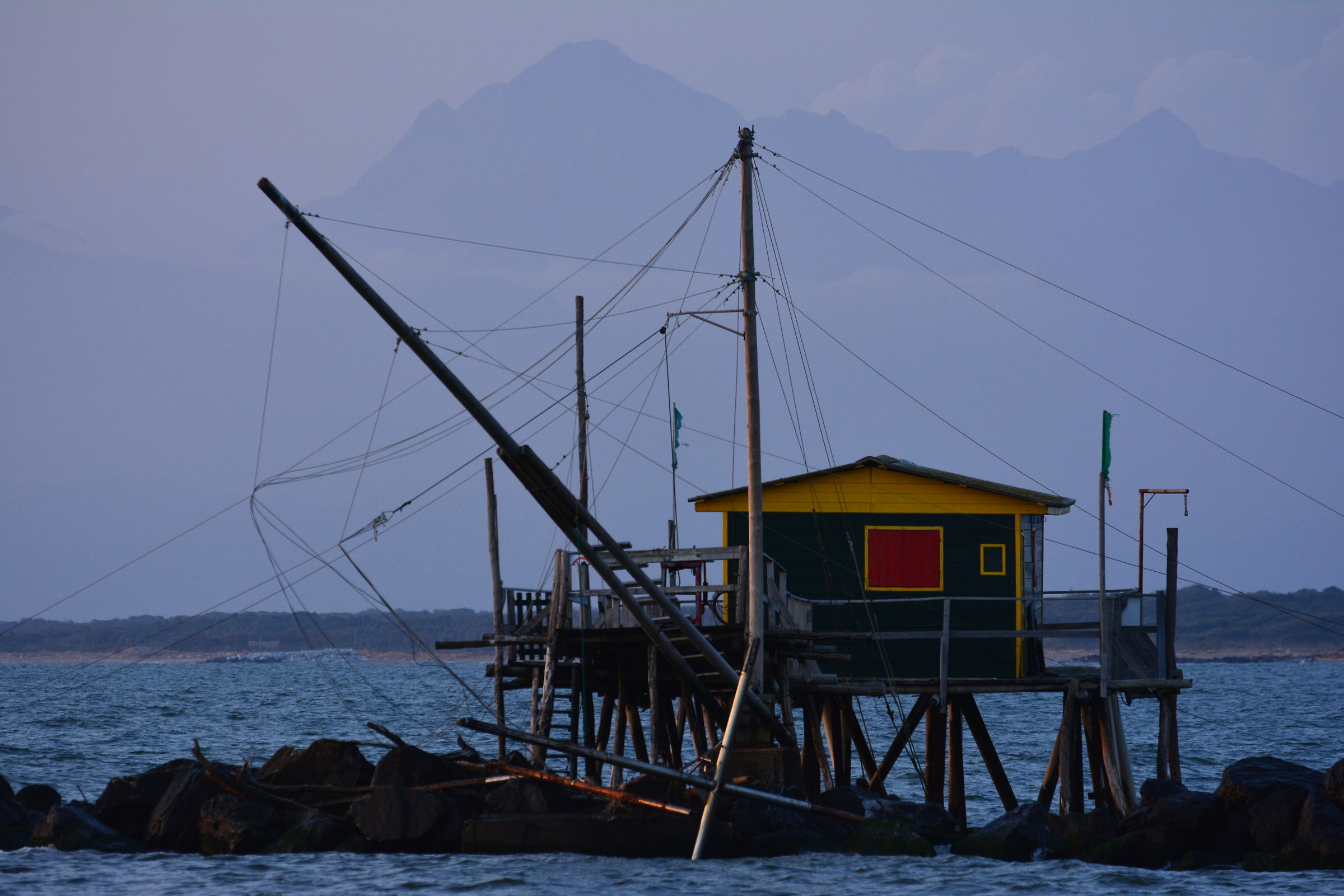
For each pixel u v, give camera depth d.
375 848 86.94
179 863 85.00
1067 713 98.00
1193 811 85.88
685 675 90.75
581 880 78.12
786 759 91.00
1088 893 76.19
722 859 84.19
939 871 81.19
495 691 100.81
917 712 100.62
